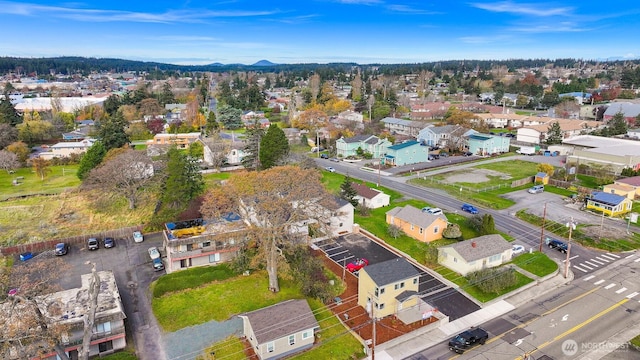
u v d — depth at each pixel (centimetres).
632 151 7994
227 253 4694
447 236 5128
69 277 4378
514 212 6053
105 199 6394
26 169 8256
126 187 6091
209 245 4638
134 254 4938
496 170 8344
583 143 9406
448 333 3484
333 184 7419
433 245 4988
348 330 3519
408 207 5575
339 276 4369
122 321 3300
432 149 10350
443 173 8200
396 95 17062
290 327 3278
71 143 9388
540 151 9919
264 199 4056
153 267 4622
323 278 4262
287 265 4084
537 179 7444
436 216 5197
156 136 10112
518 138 11138
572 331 3459
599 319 3612
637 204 6241
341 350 3281
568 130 11125
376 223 5700
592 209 6062
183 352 3288
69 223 5672
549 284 4203
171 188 5762
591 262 4638
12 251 4919
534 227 5553
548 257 4725
